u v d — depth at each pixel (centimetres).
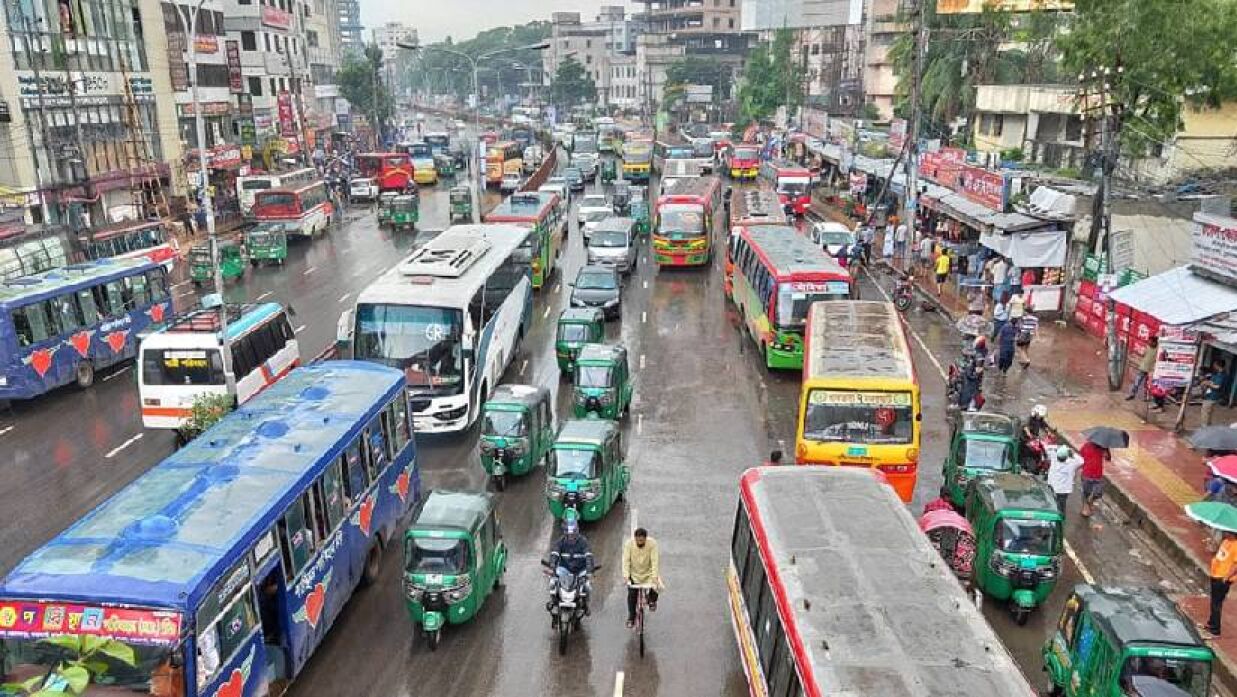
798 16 10419
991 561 1402
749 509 1216
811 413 1748
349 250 4806
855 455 1719
